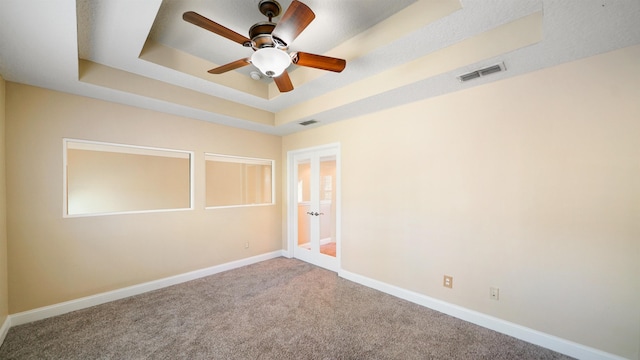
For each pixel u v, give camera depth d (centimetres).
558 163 198
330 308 265
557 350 196
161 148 315
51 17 142
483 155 234
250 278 349
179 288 314
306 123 369
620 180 176
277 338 212
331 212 394
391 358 189
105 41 192
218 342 207
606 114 180
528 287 211
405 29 182
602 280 181
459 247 248
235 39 170
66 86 237
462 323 237
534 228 208
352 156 343
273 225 448
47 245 244
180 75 255
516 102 216
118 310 258
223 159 384
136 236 298
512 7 152
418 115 277
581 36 160
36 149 239
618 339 176
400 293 290
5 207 222
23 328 223
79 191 271
